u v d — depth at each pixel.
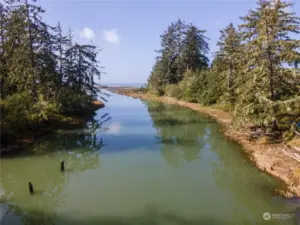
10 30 15.66
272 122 12.57
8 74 15.98
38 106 15.24
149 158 11.98
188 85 34.53
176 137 16.09
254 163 10.29
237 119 13.24
